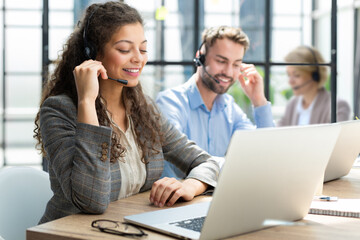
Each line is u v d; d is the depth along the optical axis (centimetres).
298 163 113
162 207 137
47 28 276
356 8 846
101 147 134
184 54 643
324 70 574
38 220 162
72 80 160
